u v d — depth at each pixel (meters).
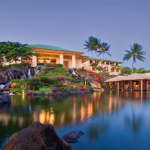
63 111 7.75
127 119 6.04
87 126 5.16
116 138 4.12
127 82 36.28
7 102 10.90
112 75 51.28
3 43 32.03
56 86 21.59
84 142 3.90
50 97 15.35
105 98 14.14
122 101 11.79
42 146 2.52
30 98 14.34
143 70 52.25
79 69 43.56
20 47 32.03
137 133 4.46
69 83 26.22
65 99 13.40
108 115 6.77
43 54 43.09
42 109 8.36
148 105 9.65
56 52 41.81
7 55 29.66
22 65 32.31
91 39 48.50
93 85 32.91
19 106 9.45
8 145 2.36
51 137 2.84
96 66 49.53
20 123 5.54
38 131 2.68
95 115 6.78
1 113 7.31
